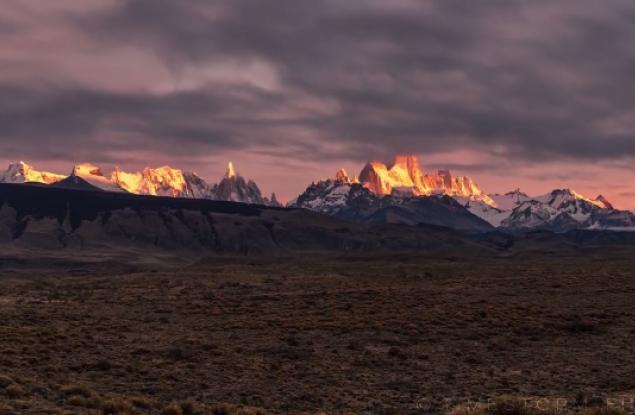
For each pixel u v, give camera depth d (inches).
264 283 4709.6
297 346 2007.9
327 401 1382.9
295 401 1373.0
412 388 1521.9
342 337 2188.7
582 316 2674.7
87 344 1866.4
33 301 3444.9
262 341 2078.0
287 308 2935.5
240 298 3476.9
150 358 1734.7
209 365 1689.2
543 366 1791.3
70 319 2487.7
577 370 1731.1
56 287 4719.5
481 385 1552.7
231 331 2276.1
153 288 4439.0
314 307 2952.8
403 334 2251.5
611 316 2699.3
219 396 1381.6
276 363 1754.4
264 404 1328.7
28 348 1706.4
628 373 1675.7
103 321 2466.8
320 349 1987.0
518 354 1973.4
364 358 1861.5
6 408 1048.8
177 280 5216.5
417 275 5137.8
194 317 2679.6
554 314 2677.2
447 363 1833.2
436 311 2728.8
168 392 1390.3
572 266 6102.4
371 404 1348.4
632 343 2155.5
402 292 3597.4
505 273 5152.6
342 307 2920.8
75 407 1135.6
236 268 7027.6
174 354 1784.0
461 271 5521.7
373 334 2231.8
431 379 1625.2
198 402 1299.2
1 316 2423.7
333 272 5900.6
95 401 1177.4
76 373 1497.3
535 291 3659.0
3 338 1824.6
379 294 3489.2
